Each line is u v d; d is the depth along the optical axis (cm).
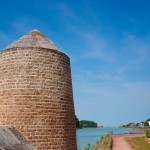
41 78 1675
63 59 1792
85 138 9512
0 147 1141
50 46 1770
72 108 1830
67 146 1716
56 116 1680
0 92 1694
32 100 1636
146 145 5866
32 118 1617
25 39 1772
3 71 1714
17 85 1655
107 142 5550
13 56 1702
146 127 17950
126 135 9044
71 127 1784
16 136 1439
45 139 1617
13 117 1620
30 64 1675
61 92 1733
